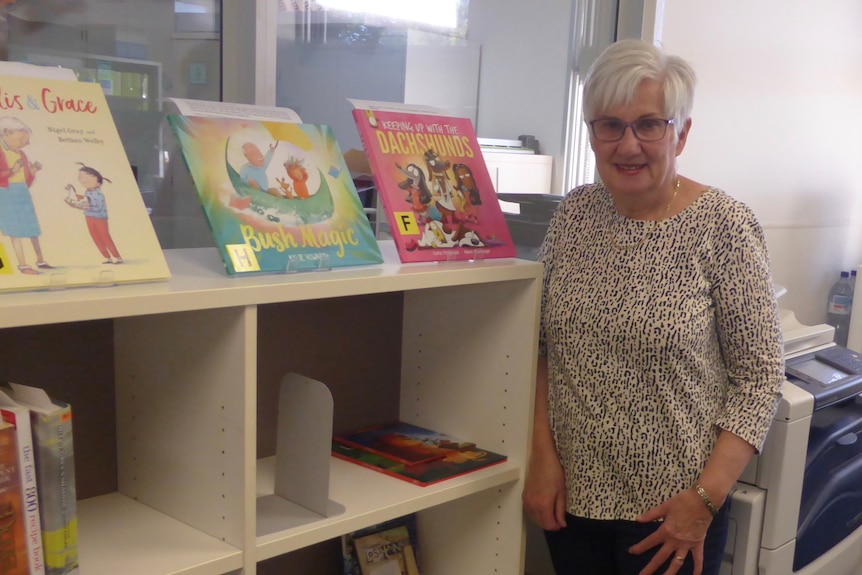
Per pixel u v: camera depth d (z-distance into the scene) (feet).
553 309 4.66
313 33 5.05
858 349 11.41
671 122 4.24
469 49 6.06
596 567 4.87
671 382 4.33
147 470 3.96
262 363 4.76
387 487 4.32
